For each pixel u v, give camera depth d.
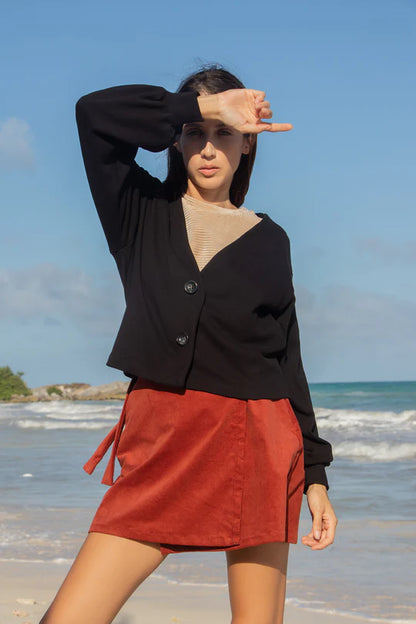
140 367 2.34
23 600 4.89
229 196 2.85
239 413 2.36
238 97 2.38
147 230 2.49
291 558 6.11
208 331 2.35
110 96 2.36
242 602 2.39
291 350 2.62
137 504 2.26
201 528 2.30
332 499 8.70
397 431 17.86
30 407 48.16
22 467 12.44
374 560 6.00
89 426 24.64
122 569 2.23
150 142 2.38
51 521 7.61
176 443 2.31
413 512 7.82
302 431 2.57
